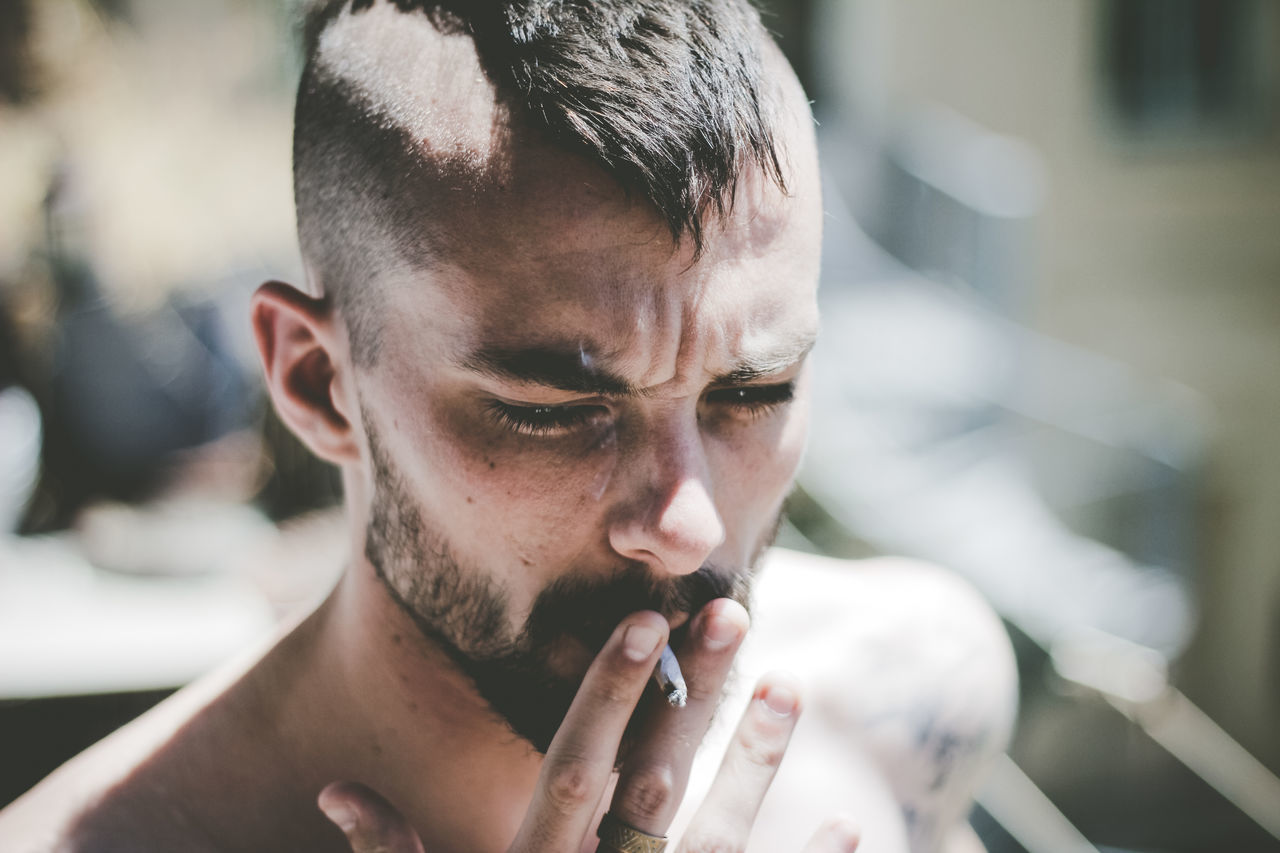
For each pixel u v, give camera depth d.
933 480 4.45
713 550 1.08
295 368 1.21
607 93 0.95
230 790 1.20
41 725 2.39
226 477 3.49
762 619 1.71
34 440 3.46
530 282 0.96
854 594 1.81
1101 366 6.27
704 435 1.06
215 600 2.72
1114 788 3.44
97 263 3.69
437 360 1.02
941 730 1.67
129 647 2.48
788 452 1.13
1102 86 7.74
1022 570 3.94
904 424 4.84
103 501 3.43
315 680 1.24
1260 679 6.66
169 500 3.34
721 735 1.49
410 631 1.15
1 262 3.67
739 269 1.00
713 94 0.97
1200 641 6.63
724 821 1.07
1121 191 7.84
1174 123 7.91
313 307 1.18
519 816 1.25
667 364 0.98
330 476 3.13
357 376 1.13
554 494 1.02
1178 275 8.05
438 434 1.04
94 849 1.13
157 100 4.84
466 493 1.04
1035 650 3.56
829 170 7.21
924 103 7.45
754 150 0.99
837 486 4.14
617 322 0.96
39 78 3.93
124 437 3.44
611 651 0.99
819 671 1.65
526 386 0.98
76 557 3.04
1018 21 7.49
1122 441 4.97
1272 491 6.98
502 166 0.97
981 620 1.86
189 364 3.68
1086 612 3.92
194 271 4.11
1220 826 3.28
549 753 1.00
